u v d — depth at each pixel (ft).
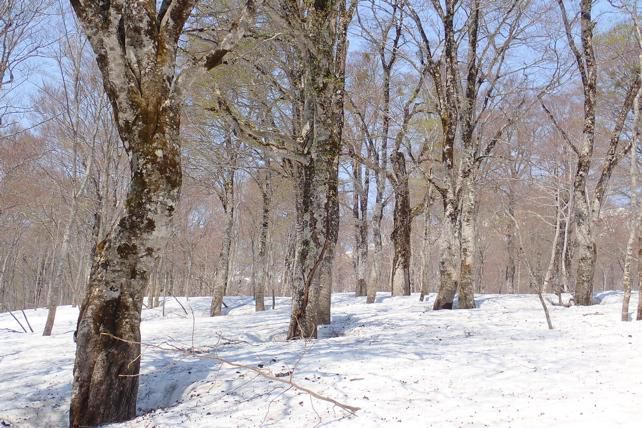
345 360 24.31
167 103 20.45
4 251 118.52
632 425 14.58
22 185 67.56
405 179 68.33
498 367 22.48
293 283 34.37
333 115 34.86
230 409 19.61
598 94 58.85
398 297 67.92
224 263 68.74
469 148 48.70
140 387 24.47
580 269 48.39
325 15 33.86
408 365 23.16
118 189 54.29
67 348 35.60
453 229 48.91
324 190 33.96
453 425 15.80
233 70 43.45
